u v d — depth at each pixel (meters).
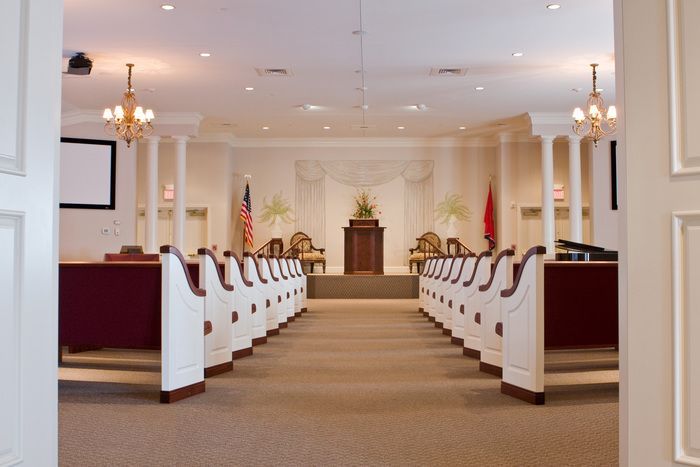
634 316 2.10
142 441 3.22
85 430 3.44
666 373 2.04
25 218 1.96
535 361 4.08
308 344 7.02
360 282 14.25
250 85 10.80
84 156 12.87
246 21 7.72
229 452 3.03
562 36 8.31
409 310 11.27
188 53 9.02
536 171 15.14
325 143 15.80
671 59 2.04
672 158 2.03
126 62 9.47
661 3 2.06
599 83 10.70
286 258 9.61
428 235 15.63
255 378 5.01
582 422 3.62
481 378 5.00
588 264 4.82
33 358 1.98
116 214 13.04
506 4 7.19
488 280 5.62
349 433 3.38
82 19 7.64
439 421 3.64
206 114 13.10
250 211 15.12
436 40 8.45
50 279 2.05
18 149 1.95
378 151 15.83
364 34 8.21
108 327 4.82
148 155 13.09
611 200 13.77
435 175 15.80
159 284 4.80
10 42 1.92
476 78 10.38
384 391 4.50
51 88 2.07
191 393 4.35
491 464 2.85
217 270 5.14
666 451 2.04
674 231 2.02
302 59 9.31
